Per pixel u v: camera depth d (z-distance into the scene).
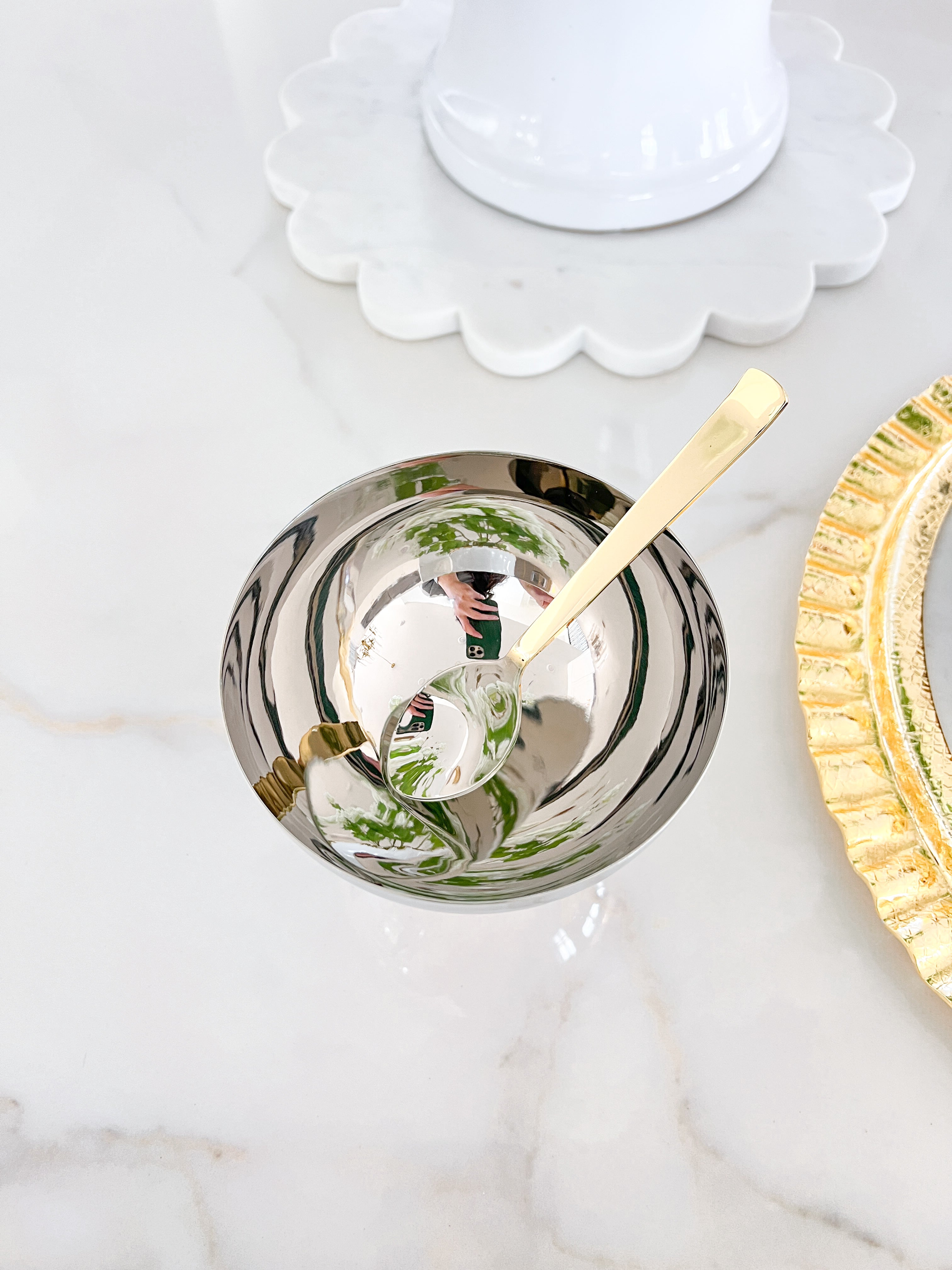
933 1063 0.33
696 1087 0.32
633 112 0.46
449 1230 0.30
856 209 0.52
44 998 0.33
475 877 0.30
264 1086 0.32
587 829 0.31
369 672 0.36
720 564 0.42
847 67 0.59
